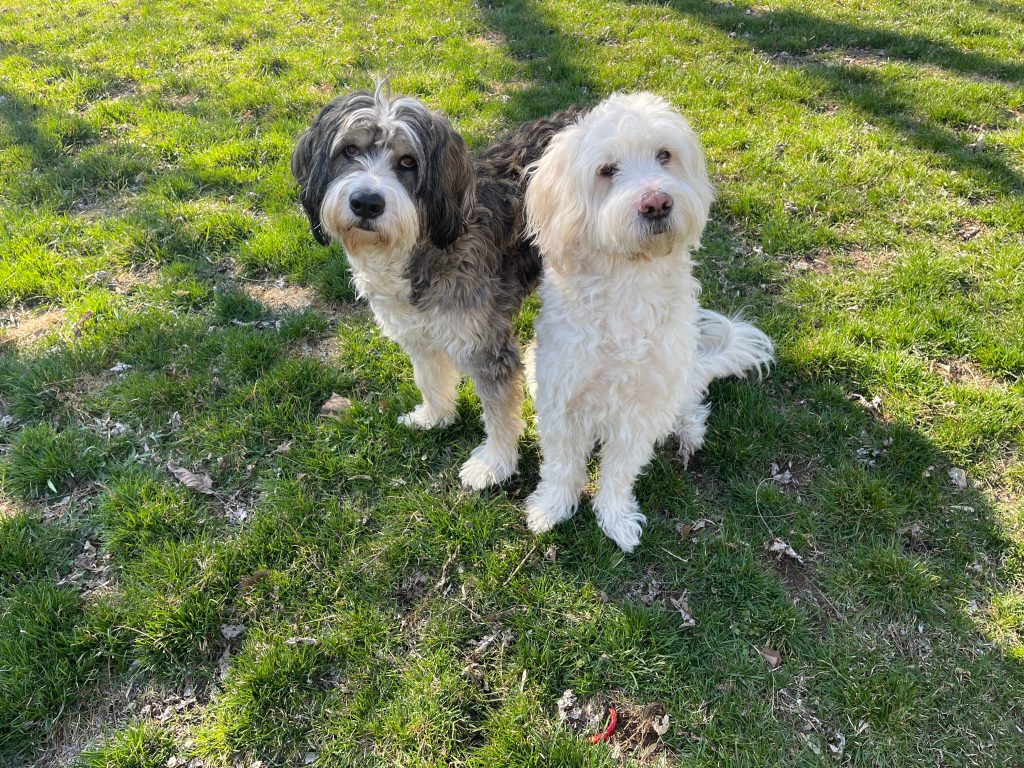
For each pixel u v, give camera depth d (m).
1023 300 1.42
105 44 2.65
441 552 1.08
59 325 1.45
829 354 1.32
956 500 1.11
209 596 1.01
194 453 1.21
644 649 0.96
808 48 2.60
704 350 1.24
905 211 1.68
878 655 0.95
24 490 1.15
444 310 1.00
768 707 0.91
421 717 0.90
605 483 1.08
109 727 0.91
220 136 2.01
